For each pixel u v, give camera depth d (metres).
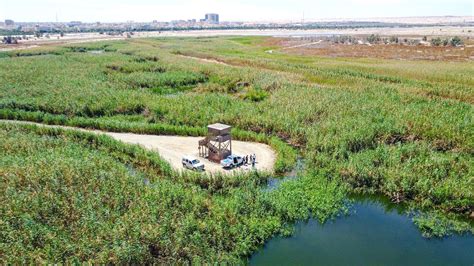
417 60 115.06
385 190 35.81
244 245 27.44
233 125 54.19
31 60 118.19
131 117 60.38
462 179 35.84
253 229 29.20
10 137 47.19
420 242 28.39
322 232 29.89
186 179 37.50
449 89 66.19
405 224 31.05
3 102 64.31
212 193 35.72
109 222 28.33
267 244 28.44
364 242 28.36
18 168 36.38
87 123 55.88
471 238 28.86
